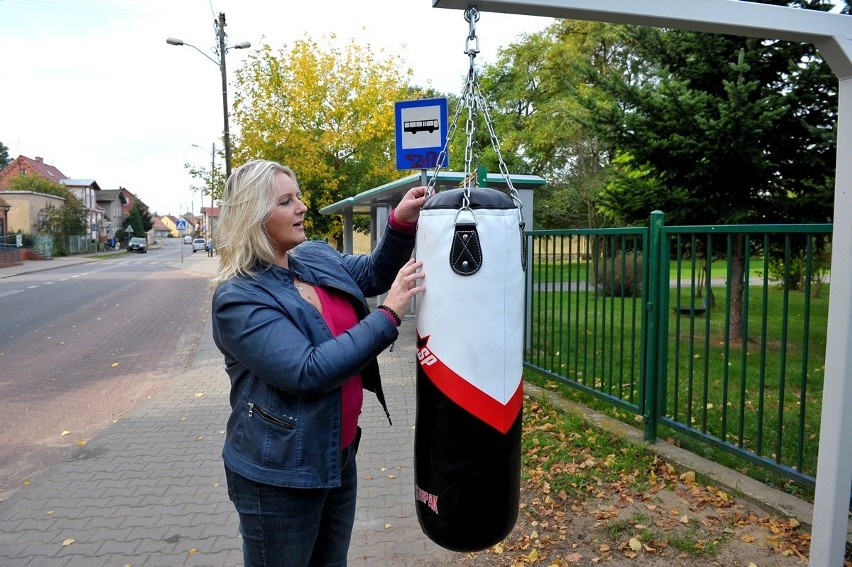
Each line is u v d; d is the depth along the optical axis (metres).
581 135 23.66
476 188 1.97
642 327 4.41
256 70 18.80
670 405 5.42
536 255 6.25
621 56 23.39
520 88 27.94
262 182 1.83
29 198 50.97
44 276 27.75
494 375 1.87
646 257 4.36
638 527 3.29
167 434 5.45
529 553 3.13
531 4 1.97
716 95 8.45
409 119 5.62
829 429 2.44
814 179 7.92
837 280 2.37
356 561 3.13
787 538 3.12
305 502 1.86
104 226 76.44
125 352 9.74
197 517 3.74
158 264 39.16
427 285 1.90
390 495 3.92
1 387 7.48
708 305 3.93
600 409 5.26
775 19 2.17
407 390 6.55
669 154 8.10
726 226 3.76
